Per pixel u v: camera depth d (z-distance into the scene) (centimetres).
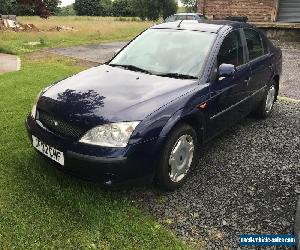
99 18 5241
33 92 684
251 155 456
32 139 365
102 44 1678
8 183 364
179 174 370
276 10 1633
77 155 317
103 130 316
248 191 373
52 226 305
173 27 475
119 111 327
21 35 1822
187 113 357
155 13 6009
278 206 349
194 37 444
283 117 604
